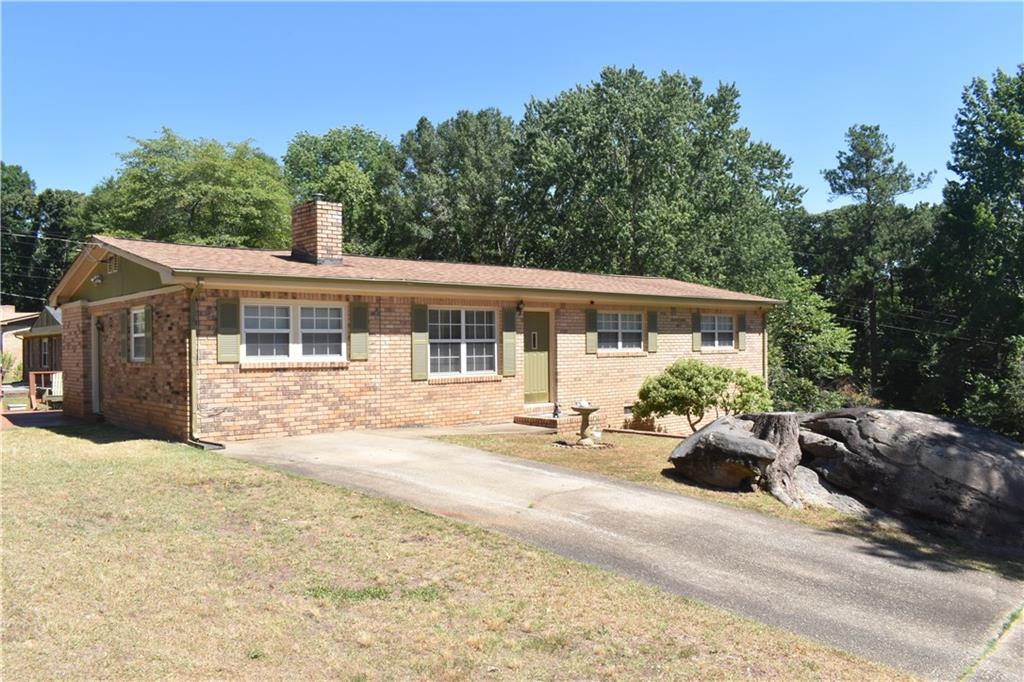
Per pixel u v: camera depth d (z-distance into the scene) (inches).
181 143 1455.5
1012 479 362.3
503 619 198.4
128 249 510.6
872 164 1882.4
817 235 2017.7
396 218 1770.4
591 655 179.5
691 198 1337.4
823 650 188.7
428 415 577.0
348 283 512.7
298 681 162.7
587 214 1398.9
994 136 1423.5
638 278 907.4
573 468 406.9
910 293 1706.4
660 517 311.0
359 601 208.1
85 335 640.4
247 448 445.7
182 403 476.1
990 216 1374.3
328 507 301.3
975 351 1427.2
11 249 2191.2
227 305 474.3
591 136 1325.0
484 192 1690.5
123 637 181.8
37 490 329.1
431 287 559.8
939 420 411.5
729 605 217.6
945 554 303.7
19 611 194.4
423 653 177.9
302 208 574.2
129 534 263.7
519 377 640.4
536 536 272.5
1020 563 303.9
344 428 528.1
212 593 210.8
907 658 187.9
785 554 273.7
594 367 700.0
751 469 366.6
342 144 2092.8
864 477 378.9
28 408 827.4
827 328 1445.6
